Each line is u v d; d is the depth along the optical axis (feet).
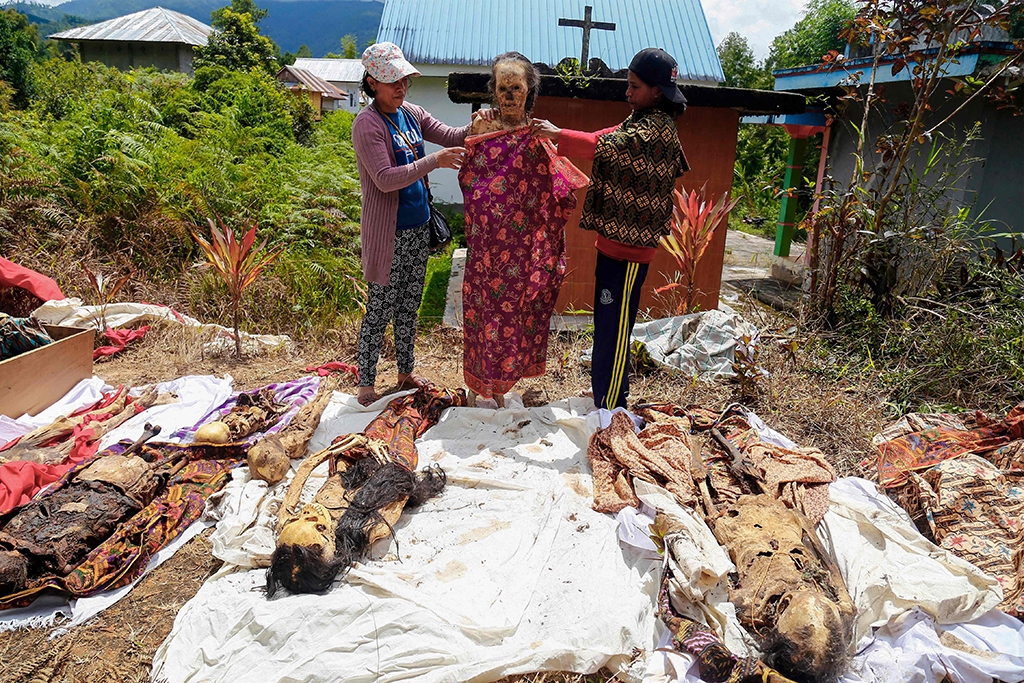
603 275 12.14
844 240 18.85
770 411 14.23
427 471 10.68
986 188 19.27
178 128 40.70
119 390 13.60
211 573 9.07
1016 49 17.37
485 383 12.91
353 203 29.27
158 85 47.39
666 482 10.39
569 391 14.89
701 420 12.51
